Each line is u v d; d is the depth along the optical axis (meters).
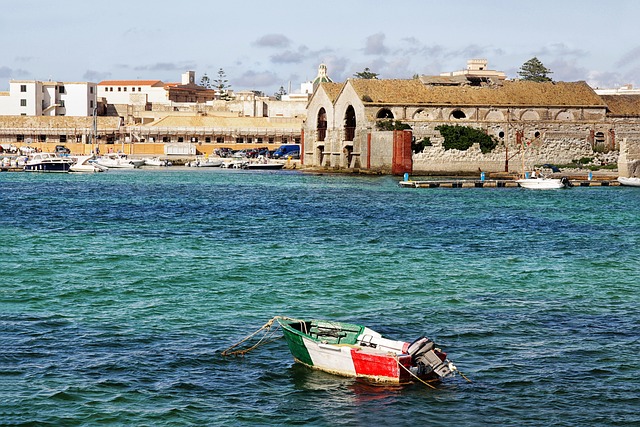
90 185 142.25
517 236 75.50
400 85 170.62
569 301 47.19
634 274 56.31
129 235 73.75
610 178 154.75
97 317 42.12
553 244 70.44
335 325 36.53
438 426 29.45
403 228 80.50
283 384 33.12
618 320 42.75
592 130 170.50
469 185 137.50
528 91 173.38
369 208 100.75
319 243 69.44
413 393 32.31
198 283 51.16
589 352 37.06
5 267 55.94
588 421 29.91
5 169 185.25
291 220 87.31
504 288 50.75
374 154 165.12
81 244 67.44
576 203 109.56
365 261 60.06
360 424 29.56
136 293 48.00
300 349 35.00
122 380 32.97
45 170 184.25
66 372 33.66
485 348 37.59
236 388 32.59
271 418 29.95
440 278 53.69
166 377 33.50
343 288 50.06
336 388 32.72
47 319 41.53
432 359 33.56
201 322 41.47
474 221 87.06
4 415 29.55
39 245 66.62
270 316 42.91
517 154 167.12
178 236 73.38
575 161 169.75
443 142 163.50
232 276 53.56
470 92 170.38
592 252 66.12
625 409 30.89
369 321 42.00
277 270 55.94
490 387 32.94
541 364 35.47
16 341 37.50
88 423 29.19
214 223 84.19
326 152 183.00
